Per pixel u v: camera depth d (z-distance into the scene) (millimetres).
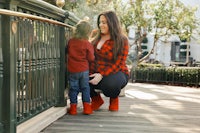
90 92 3359
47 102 2809
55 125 2699
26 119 2312
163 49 17453
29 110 2367
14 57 1965
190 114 3422
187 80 9727
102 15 3250
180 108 3863
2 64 1897
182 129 2660
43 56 2652
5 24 1883
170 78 10117
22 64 2180
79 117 3057
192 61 16078
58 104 3209
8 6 1880
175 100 4766
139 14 12188
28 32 2277
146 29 12914
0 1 1830
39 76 2570
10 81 1923
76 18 3613
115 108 3457
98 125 2719
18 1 1979
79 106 3695
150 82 10617
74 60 3068
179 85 9898
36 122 2514
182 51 17125
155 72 10500
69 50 3090
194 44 17109
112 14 3252
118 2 12008
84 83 3119
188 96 5555
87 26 3051
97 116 3127
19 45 2098
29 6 2225
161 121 2982
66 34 3293
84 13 5867
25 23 2209
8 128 1948
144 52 17641
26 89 2297
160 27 12367
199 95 5824
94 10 5973
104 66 3215
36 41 2471
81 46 3041
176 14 12141
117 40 3215
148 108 3770
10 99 1934
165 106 4004
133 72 10984
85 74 3104
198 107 4000
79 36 3043
